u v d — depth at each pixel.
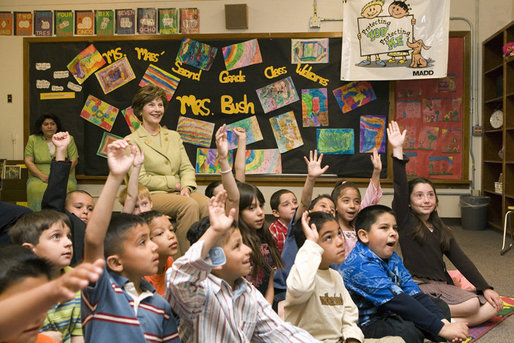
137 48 5.70
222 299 1.35
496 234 5.14
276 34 5.61
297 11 5.64
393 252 2.16
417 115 5.62
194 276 1.19
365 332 1.91
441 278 2.52
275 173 5.66
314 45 5.59
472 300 2.40
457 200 5.67
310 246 1.65
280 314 1.95
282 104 5.65
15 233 1.61
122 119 5.71
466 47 5.63
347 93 5.59
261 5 5.67
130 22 5.73
